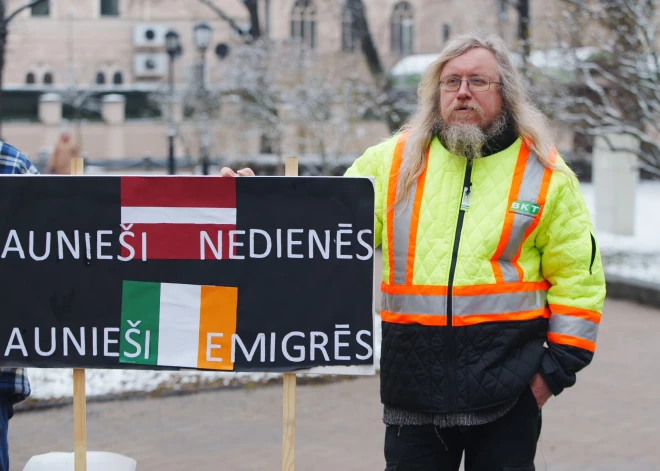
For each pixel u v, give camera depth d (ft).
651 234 62.75
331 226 12.00
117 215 12.24
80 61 179.01
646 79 47.01
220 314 12.16
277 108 100.48
